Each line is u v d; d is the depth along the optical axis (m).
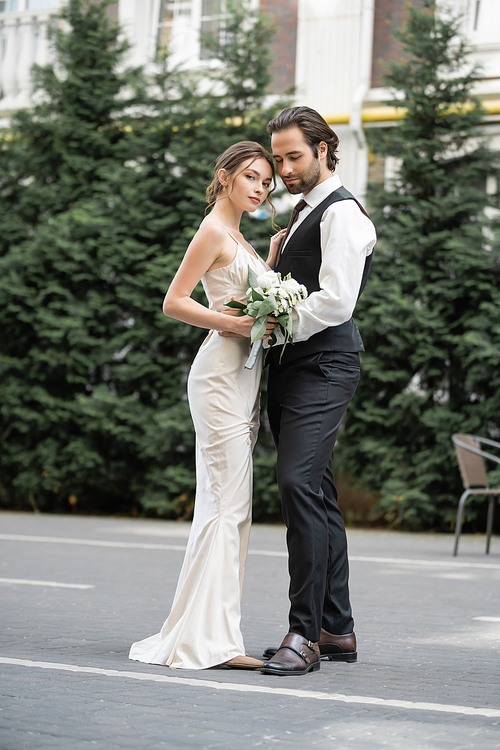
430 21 11.80
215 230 3.98
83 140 13.19
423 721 2.89
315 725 2.81
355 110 13.12
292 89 12.62
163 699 3.11
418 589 6.22
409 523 11.37
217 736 2.66
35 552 7.92
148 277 12.38
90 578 6.43
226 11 13.90
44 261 12.69
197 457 4.05
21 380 12.85
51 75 13.34
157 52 13.15
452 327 11.27
